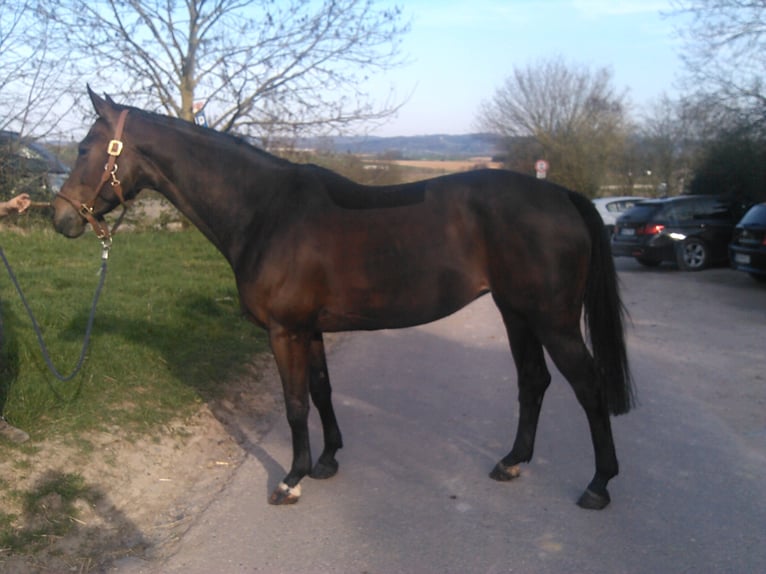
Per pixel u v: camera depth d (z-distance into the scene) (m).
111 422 4.92
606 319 4.10
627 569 3.41
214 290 9.52
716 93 19.77
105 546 3.72
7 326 6.30
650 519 3.91
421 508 4.11
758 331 9.02
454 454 4.93
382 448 5.06
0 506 3.76
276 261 3.98
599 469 4.07
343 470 4.68
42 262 10.80
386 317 4.05
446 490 4.35
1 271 9.52
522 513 4.02
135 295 8.73
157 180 4.27
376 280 3.96
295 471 4.20
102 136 4.18
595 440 4.07
